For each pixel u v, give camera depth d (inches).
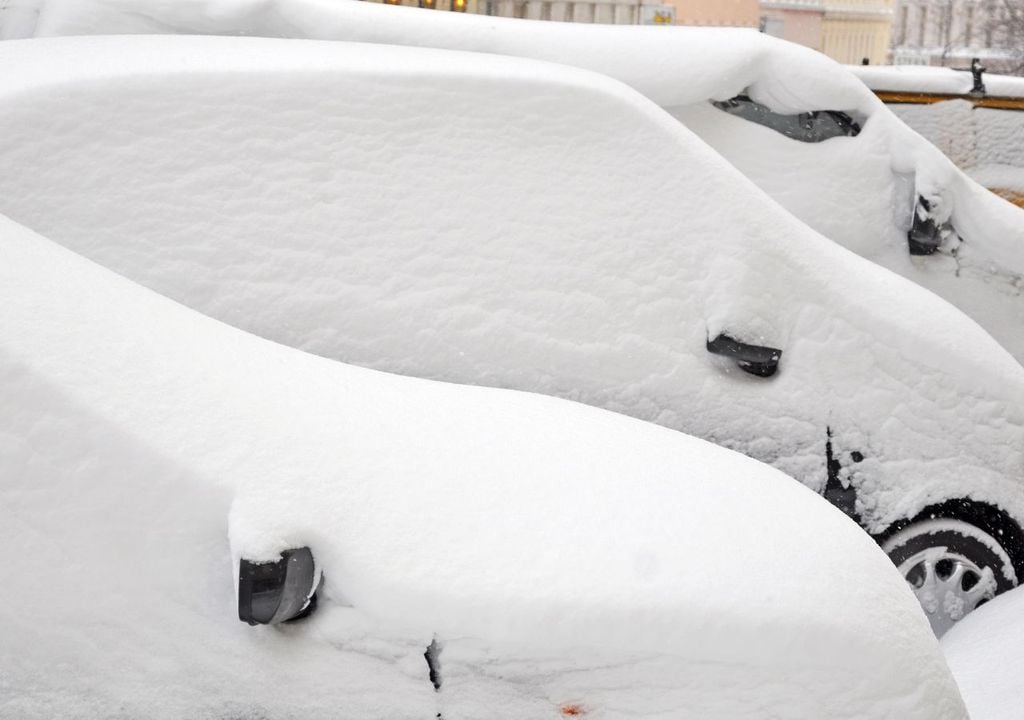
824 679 77.9
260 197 130.3
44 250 90.5
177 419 79.4
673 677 77.5
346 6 185.6
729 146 189.6
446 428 86.9
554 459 86.4
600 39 189.8
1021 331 183.3
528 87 143.5
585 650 77.0
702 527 83.0
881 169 189.5
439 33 185.2
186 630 76.9
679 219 144.0
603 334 138.8
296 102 134.2
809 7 971.3
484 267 136.3
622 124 145.9
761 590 79.0
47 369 78.1
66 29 179.5
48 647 75.7
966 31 1008.2
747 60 187.3
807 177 188.4
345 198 133.3
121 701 75.8
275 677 77.0
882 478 145.9
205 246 127.3
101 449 77.0
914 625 83.7
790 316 144.6
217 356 85.7
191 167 128.7
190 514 77.2
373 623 77.2
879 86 296.2
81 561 76.4
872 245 187.3
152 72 130.4
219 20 181.6
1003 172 299.3
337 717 77.0
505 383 135.0
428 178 136.9
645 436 94.7
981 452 147.9
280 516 76.2
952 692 81.7
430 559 77.3
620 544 80.2
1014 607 135.6
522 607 76.3
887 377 146.8
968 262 185.0
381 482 80.3
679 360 140.7
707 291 142.2
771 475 95.0
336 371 91.5
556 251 139.2
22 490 76.3
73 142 125.2
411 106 138.5
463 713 77.4
